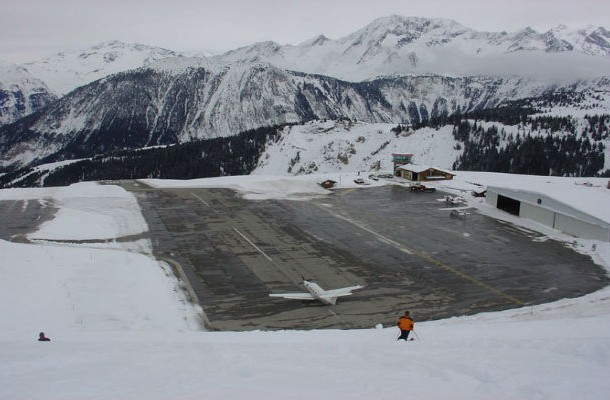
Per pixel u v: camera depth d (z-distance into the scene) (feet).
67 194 264.11
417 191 269.64
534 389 38.55
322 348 57.00
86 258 144.87
